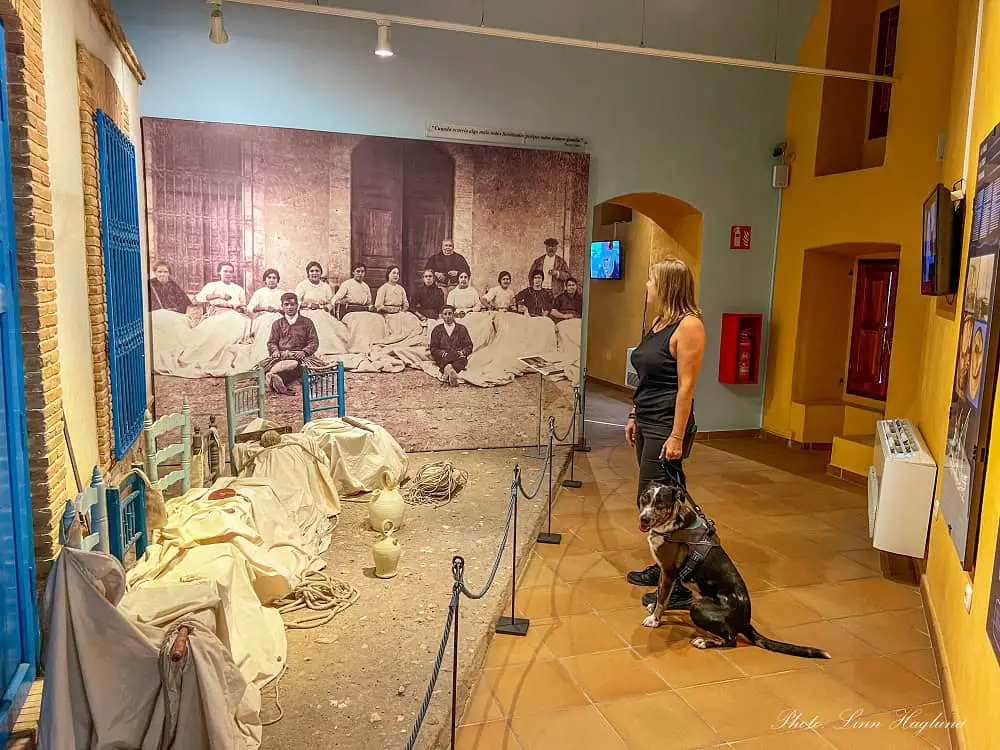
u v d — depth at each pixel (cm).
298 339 680
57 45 339
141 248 596
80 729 227
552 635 371
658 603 378
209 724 225
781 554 493
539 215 733
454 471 608
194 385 656
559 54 725
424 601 398
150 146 618
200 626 240
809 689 328
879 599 427
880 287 770
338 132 666
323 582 406
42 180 295
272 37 644
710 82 783
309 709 296
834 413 802
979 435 286
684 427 373
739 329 828
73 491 337
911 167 631
